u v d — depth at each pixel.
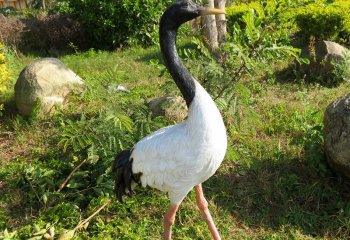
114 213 3.98
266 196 4.03
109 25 10.05
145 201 4.05
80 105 5.97
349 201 3.89
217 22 6.79
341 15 7.82
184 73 2.81
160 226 3.80
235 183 4.27
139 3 9.98
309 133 4.59
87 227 3.83
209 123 2.77
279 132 5.07
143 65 8.09
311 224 3.71
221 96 4.07
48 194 4.11
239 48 3.85
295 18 7.78
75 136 4.17
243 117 4.29
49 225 3.77
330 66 6.50
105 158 4.27
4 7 16.61
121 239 3.64
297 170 4.34
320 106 5.66
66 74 6.09
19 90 5.81
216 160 2.89
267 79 6.71
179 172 2.90
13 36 10.20
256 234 3.67
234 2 10.30
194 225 3.78
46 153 4.99
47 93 5.80
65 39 10.55
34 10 15.66
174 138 2.89
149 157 3.02
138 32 10.23
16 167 4.71
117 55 9.41
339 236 3.58
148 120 4.28
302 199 4.00
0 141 5.46
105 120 4.08
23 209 4.13
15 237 3.67
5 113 6.20
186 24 9.88
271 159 4.51
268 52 3.98
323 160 4.21
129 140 4.19
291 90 6.39
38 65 5.95
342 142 3.75
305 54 6.83
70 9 11.23
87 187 4.27
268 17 3.94
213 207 3.94
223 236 3.64
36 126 5.64
